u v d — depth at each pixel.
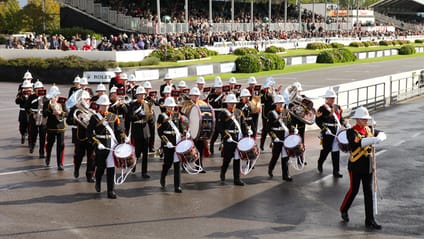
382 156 19.36
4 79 45.75
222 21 75.19
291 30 86.56
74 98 15.72
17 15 74.00
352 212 12.86
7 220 12.15
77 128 15.45
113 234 11.28
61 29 62.16
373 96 34.78
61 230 11.52
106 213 12.67
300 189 14.90
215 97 18.67
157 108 30.09
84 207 13.13
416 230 11.61
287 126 16.05
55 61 44.00
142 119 16.14
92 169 15.47
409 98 38.12
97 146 13.98
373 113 30.91
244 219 12.29
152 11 71.88
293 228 11.70
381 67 60.38
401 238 11.12
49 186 15.04
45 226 11.77
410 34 114.31
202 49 55.28
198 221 12.13
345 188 15.02
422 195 14.33
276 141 15.77
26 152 19.58
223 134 15.35
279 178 16.11
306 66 61.69
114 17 65.19
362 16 117.38
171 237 11.12
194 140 15.81
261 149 20.19
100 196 14.10
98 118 13.98
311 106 17.27
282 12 95.56
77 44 55.09
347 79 46.72
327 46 79.38
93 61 44.03
